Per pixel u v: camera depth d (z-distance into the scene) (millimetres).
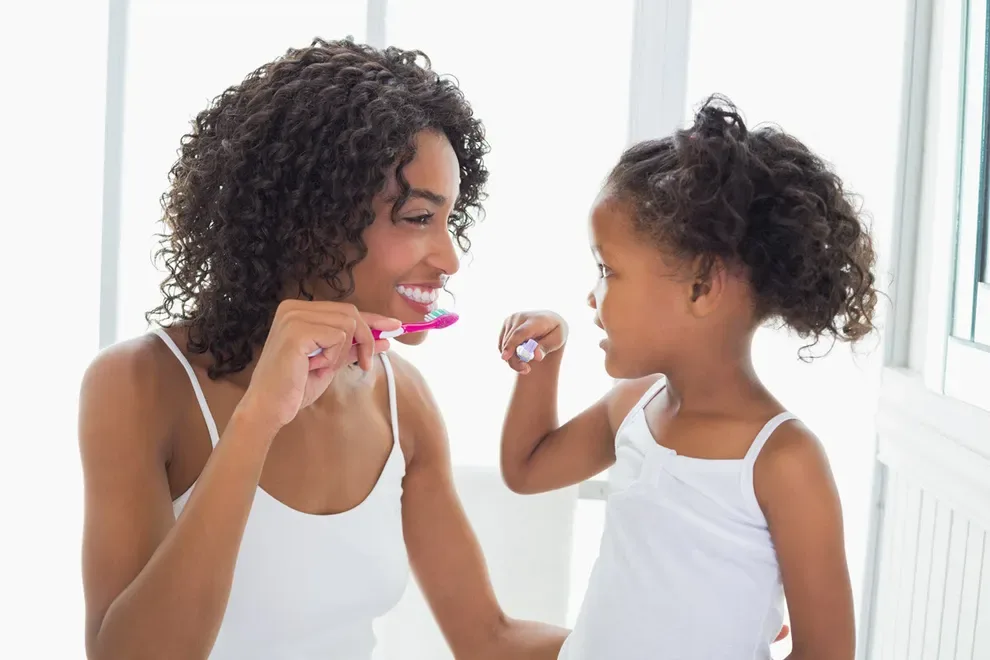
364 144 962
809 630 987
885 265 1651
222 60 1769
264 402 873
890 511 1649
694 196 974
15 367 1918
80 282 1908
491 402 1793
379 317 954
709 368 1033
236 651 1017
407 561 1168
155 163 1778
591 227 1046
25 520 1951
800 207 974
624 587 1039
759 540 1006
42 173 1875
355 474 1091
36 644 1952
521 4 1737
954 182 1357
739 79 1775
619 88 1753
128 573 920
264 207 993
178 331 1067
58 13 1842
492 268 1781
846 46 1749
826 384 1839
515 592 1649
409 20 1738
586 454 1218
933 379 1414
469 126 1101
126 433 957
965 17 1326
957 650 1337
